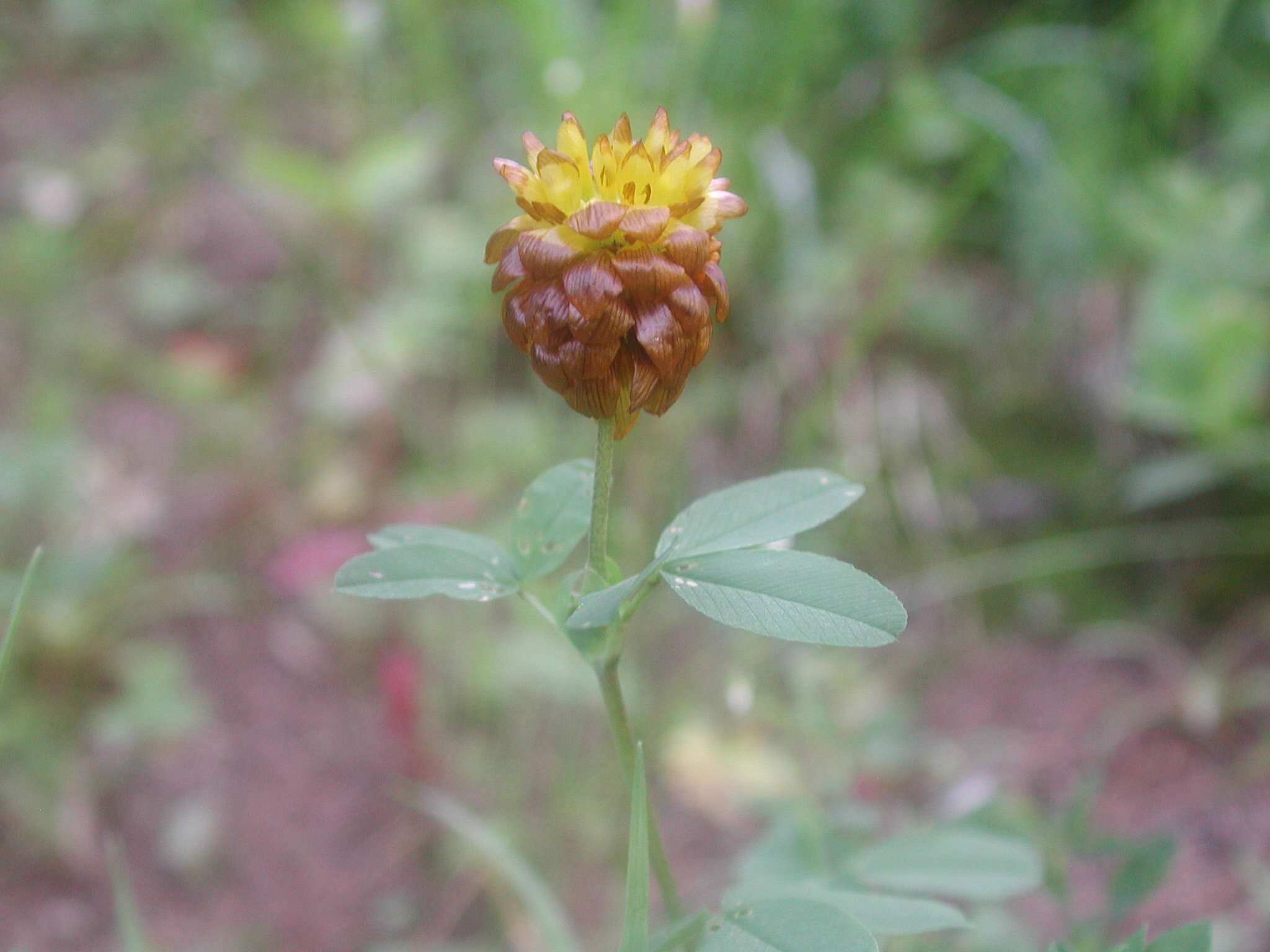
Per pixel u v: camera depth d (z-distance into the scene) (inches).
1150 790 6.7
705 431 8.6
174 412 8.8
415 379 8.8
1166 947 3.3
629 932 3.1
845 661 6.7
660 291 2.9
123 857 6.4
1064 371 9.0
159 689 6.9
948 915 3.3
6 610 6.8
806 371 8.8
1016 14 10.2
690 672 7.1
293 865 6.4
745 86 9.0
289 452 8.5
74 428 8.6
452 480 8.2
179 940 6.0
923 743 7.0
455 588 3.4
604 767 6.7
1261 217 8.2
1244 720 7.0
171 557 7.9
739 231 8.7
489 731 6.8
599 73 8.6
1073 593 8.0
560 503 3.6
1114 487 8.3
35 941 5.9
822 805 5.6
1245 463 7.6
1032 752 7.0
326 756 6.9
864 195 9.0
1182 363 7.6
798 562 3.1
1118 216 8.6
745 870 4.3
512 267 3.1
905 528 8.4
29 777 6.4
